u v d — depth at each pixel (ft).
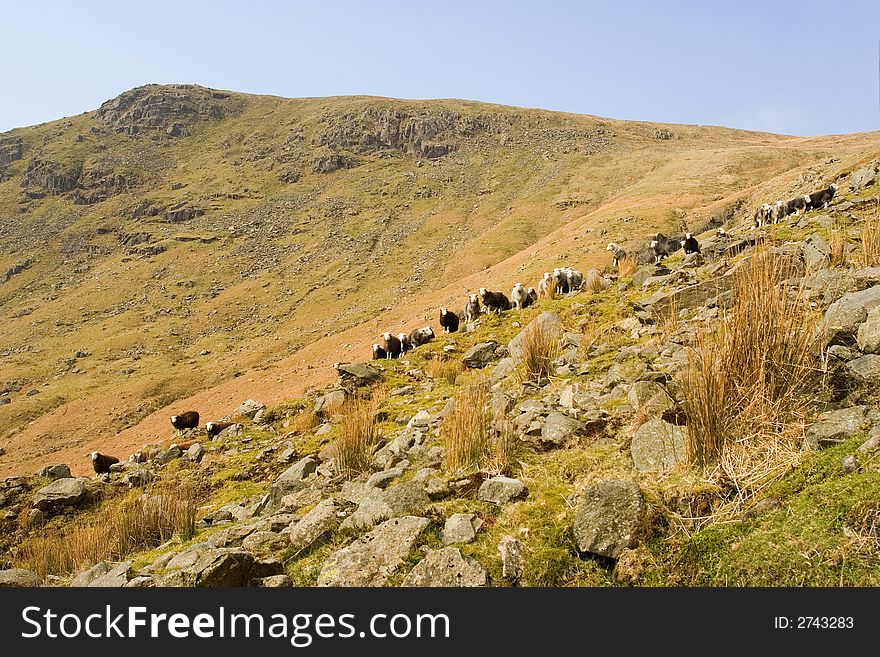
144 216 609.83
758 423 13.34
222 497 27.48
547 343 28.66
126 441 139.33
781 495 11.12
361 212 550.77
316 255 472.85
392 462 20.56
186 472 34.32
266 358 280.92
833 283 20.57
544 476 15.17
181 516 21.43
